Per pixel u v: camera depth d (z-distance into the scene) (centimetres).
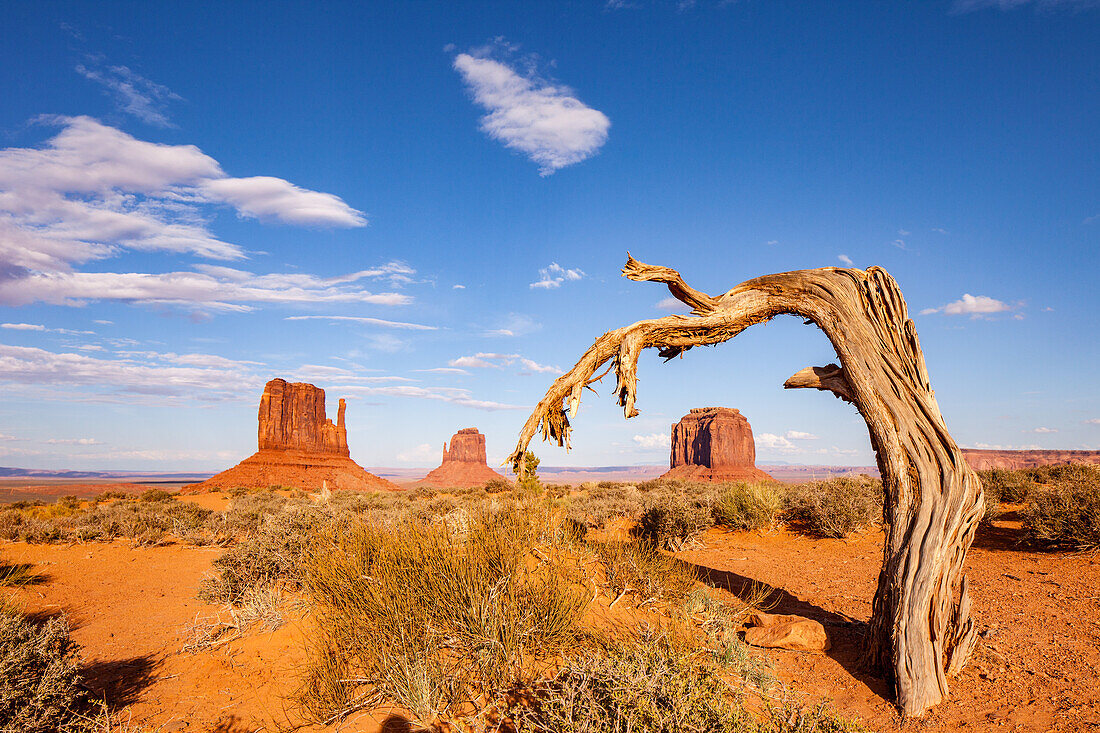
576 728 353
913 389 581
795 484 1894
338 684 492
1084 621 655
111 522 1805
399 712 471
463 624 505
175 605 936
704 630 627
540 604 547
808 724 383
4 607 672
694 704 364
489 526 648
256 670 596
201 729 469
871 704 512
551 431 664
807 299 635
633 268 630
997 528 1223
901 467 564
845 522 1302
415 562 577
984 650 593
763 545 1290
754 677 508
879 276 616
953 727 463
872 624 564
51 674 473
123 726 470
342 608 569
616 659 418
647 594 724
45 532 1652
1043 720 452
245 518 1755
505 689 470
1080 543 966
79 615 881
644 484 3728
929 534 534
